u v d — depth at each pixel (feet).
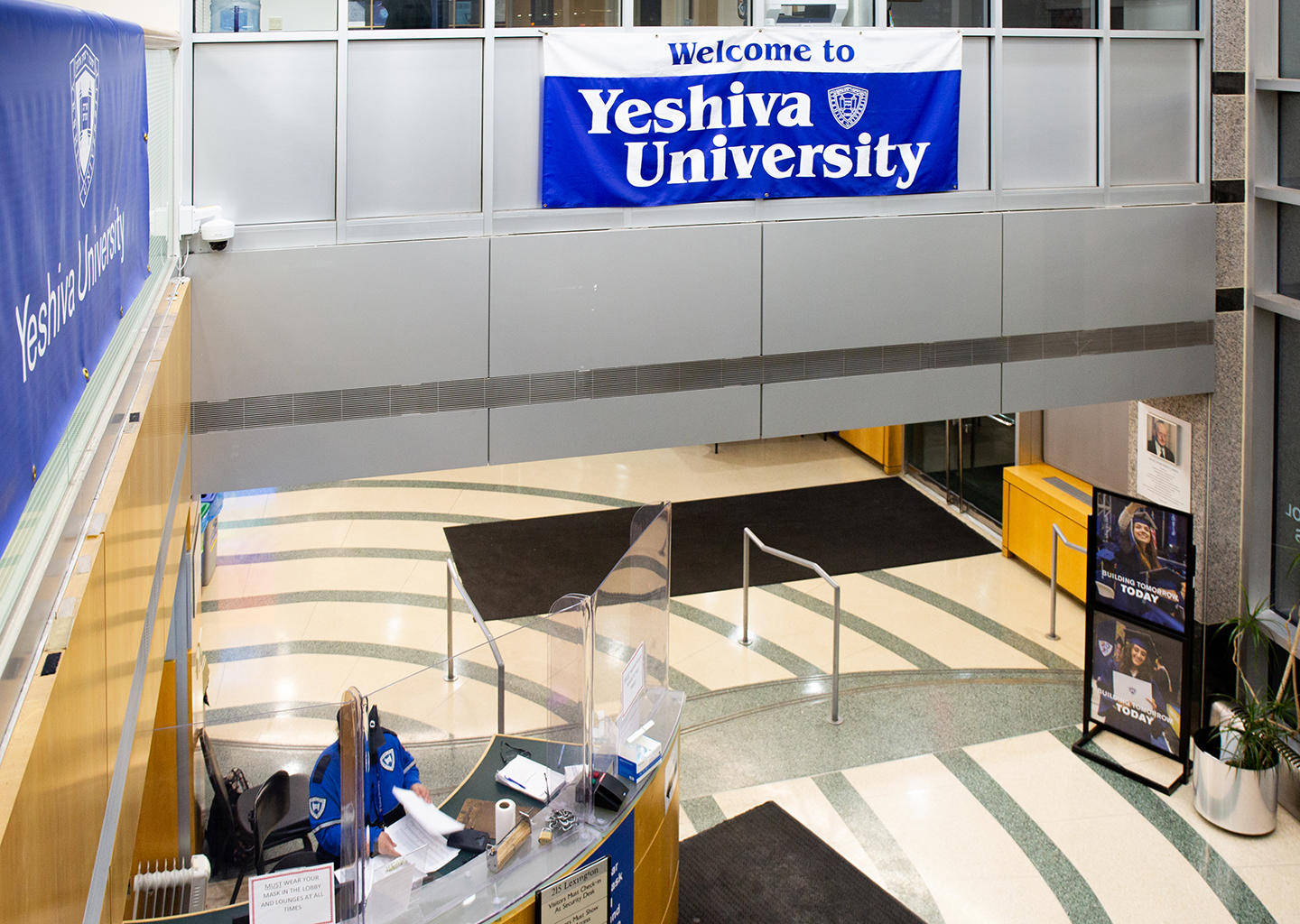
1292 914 21.25
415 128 23.24
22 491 6.95
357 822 13.47
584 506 42.98
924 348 26.35
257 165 22.53
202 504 33.60
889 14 25.48
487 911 15.11
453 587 35.65
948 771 25.62
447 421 23.75
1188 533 24.18
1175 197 27.40
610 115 23.93
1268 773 23.22
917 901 21.57
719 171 24.79
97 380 10.99
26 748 6.48
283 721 15.89
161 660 15.15
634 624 18.44
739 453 49.21
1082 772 25.59
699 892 21.57
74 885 7.77
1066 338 27.14
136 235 14.42
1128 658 25.73
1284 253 26.96
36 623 7.82
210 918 13.89
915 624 33.06
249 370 22.45
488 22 23.07
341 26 22.33
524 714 17.56
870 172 25.63
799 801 24.48
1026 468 37.14
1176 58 27.07
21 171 6.87
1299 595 27.37
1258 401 27.48
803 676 29.94
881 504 43.09
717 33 24.17
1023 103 26.43
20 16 6.75
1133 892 21.84
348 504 43.09
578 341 24.25
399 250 22.86
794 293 25.35
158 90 18.44
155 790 14.65
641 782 18.04
